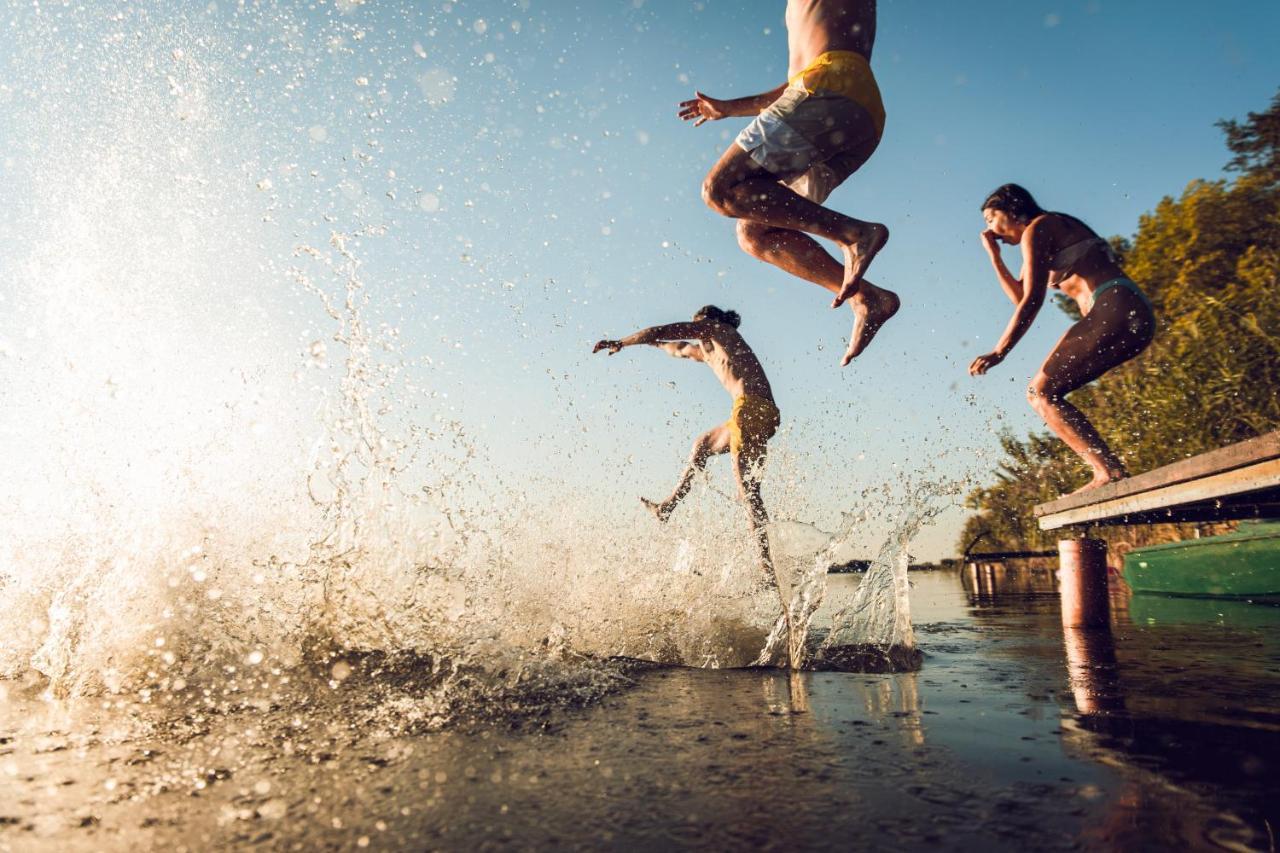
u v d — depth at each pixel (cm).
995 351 442
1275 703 192
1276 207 1040
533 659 258
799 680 238
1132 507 400
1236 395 809
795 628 276
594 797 132
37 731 184
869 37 343
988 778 138
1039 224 434
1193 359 856
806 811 123
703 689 223
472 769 148
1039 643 320
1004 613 475
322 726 183
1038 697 206
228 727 184
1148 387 891
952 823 117
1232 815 118
